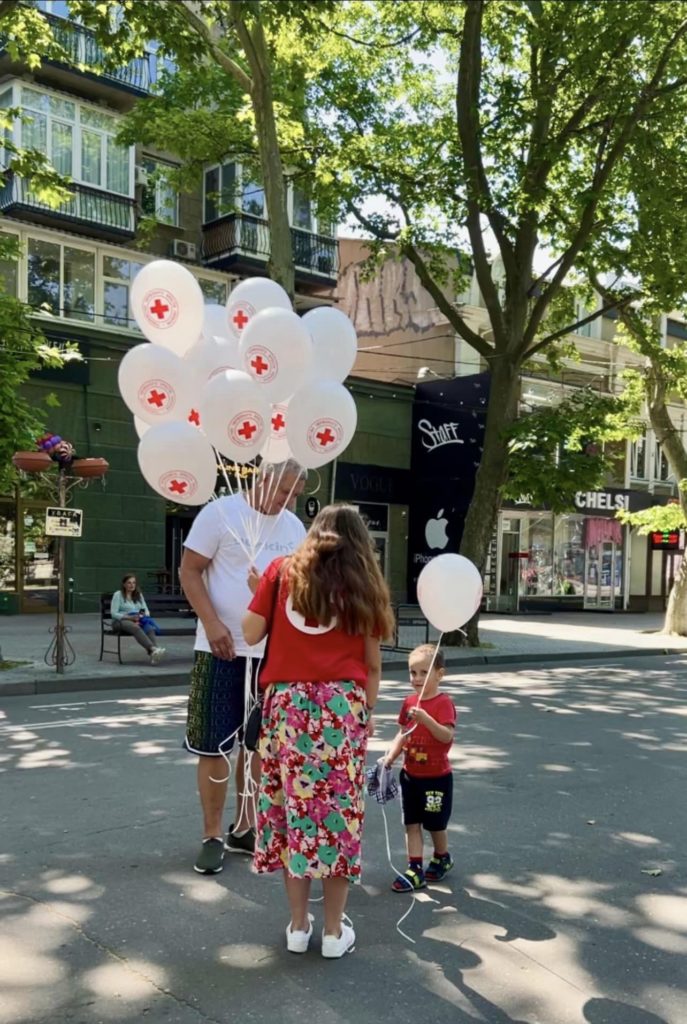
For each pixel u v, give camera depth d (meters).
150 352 4.25
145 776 6.06
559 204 15.68
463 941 3.54
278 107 14.57
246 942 3.45
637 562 30.20
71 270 19.39
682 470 19.44
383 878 4.25
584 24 12.65
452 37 15.25
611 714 9.14
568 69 13.40
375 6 15.02
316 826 3.17
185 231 22.12
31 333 11.60
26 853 4.44
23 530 18.36
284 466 4.10
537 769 6.57
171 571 21.30
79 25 18.56
